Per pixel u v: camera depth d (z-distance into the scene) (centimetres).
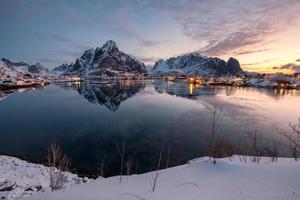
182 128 2553
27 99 5775
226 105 4359
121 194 456
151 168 1482
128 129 2572
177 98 5622
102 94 6988
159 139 2141
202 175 514
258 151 905
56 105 4659
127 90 8388
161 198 405
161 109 3919
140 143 2039
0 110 4153
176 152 1772
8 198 730
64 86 11500
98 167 1522
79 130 2595
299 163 532
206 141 2022
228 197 373
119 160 1652
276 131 2394
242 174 480
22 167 1216
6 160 1393
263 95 6988
